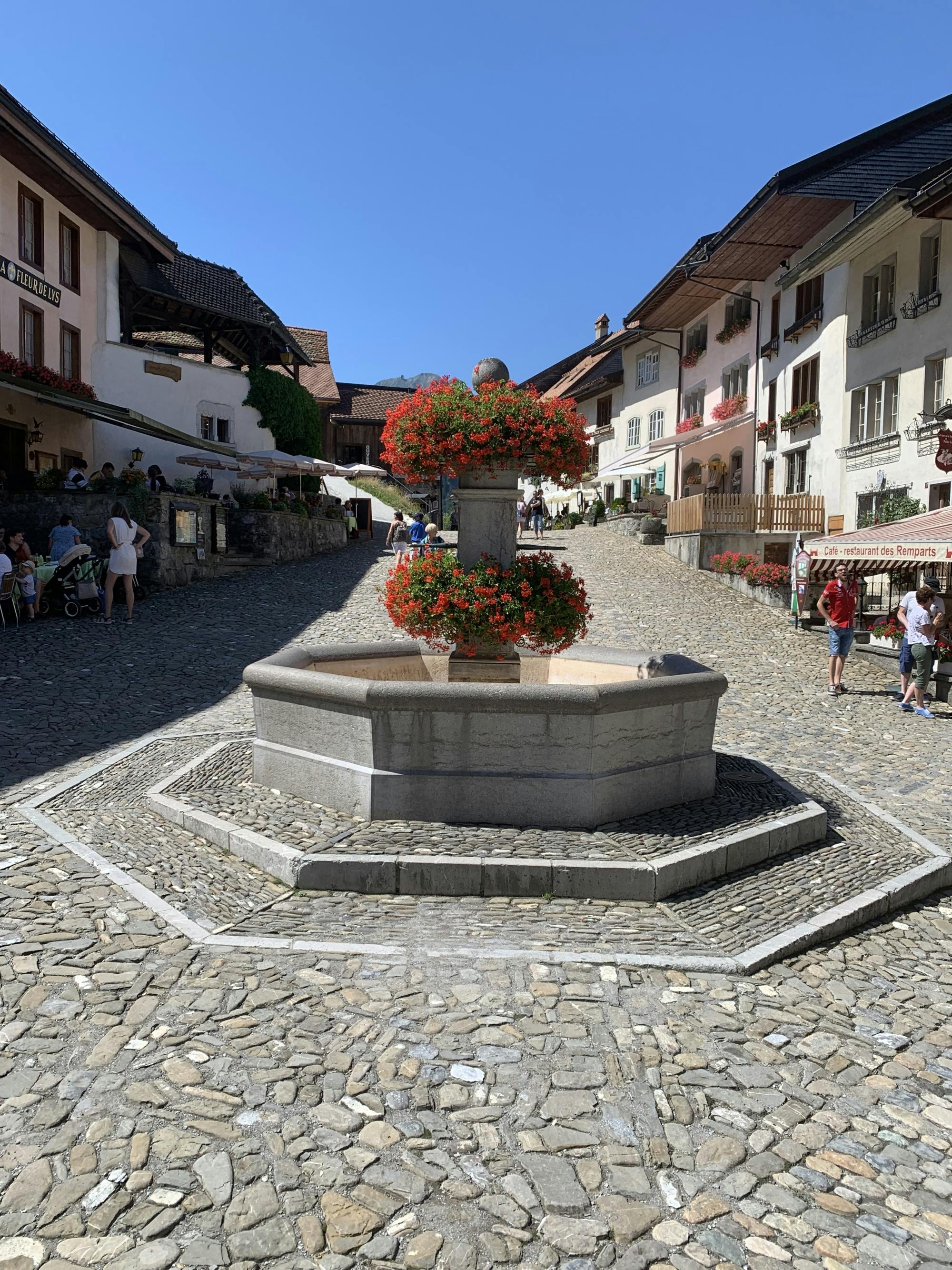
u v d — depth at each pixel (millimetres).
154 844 5625
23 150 19875
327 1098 3258
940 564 16469
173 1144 2975
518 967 4297
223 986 4004
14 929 4441
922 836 6602
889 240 20312
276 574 22094
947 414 17047
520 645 6906
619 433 40219
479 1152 3012
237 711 9578
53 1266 2473
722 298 30516
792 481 25609
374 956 4336
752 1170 3000
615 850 5359
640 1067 3561
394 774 5730
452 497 6723
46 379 20938
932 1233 2756
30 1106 3150
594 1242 2646
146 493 18125
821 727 10586
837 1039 3904
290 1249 2572
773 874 5645
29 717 8898
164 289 27562
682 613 18625
